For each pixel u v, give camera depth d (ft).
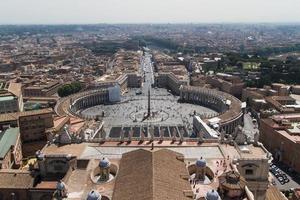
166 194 288.10
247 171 403.13
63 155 409.08
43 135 647.97
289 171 584.40
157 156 355.15
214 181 361.10
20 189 394.32
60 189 331.98
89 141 473.26
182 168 357.61
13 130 596.29
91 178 368.89
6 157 504.02
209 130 605.31
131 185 309.42
